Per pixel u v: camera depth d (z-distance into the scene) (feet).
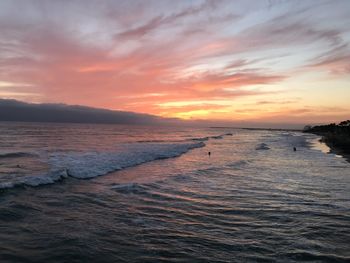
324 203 34.09
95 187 40.42
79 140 143.64
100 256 19.47
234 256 20.01
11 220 25.68
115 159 69.51
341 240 23.12
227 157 88.28
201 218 28.30
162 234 23.84
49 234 22.94
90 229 24.43
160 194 37.60
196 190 40.52
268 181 48.06
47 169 52.90
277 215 29.40
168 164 68.69
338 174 56.08
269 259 19.60
